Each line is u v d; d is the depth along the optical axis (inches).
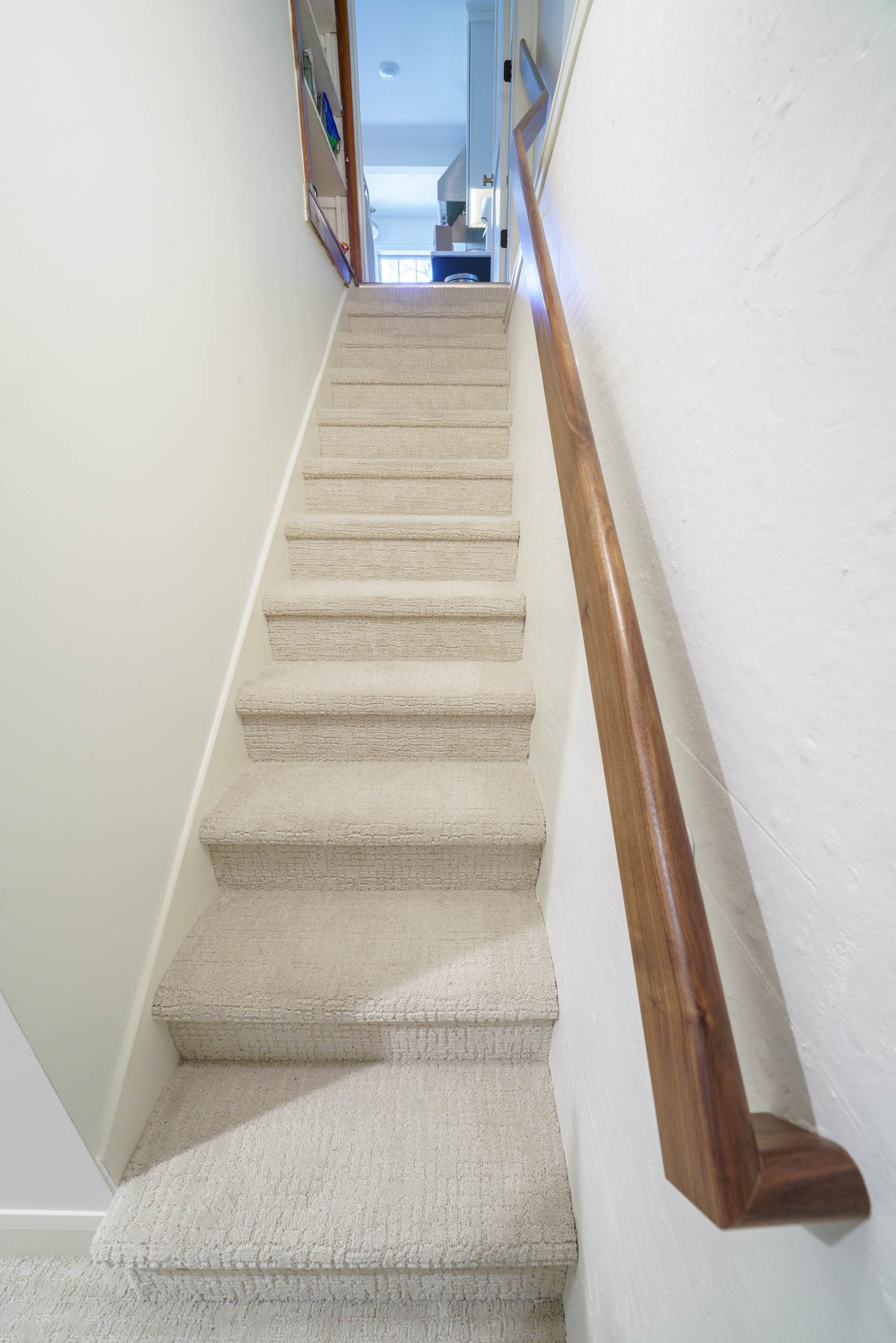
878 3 9.8
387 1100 37.5
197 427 44.3
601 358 28.4
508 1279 32.8
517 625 59.3
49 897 27.7
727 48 15.4
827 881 12.0
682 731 19.0
